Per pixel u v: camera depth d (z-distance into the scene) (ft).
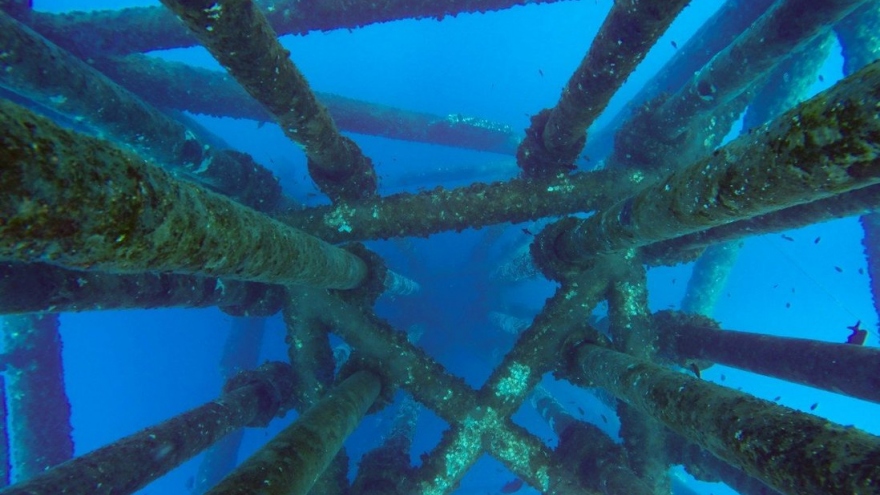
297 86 17.90
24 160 5.88
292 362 28.53
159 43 32.24
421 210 28.19
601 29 16.99
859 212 21.58
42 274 15.62
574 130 23.72
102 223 6.99
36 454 35.63
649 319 27.43
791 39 19.54
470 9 32.14
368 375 26.53
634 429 26.48
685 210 12.39
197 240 9.27
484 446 27.09
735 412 11.19
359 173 28.07
